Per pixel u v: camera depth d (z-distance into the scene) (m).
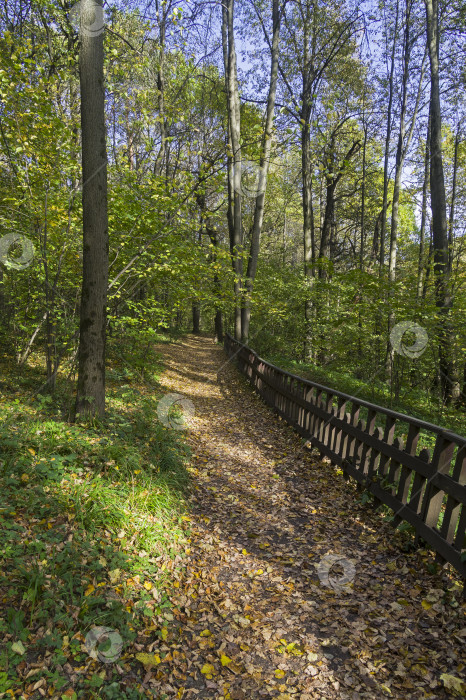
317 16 16.59
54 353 7.16
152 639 2.68
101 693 2.21
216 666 2.60
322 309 13.14
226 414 9.09
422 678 2.41
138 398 7.52
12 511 3.09
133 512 3.66
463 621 2.75
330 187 19.64
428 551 3.52
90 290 5.27
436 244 11.78
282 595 3.27
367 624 2.89
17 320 8.15
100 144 5.12
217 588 3.31
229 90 14.91
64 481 3.72
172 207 7.33
